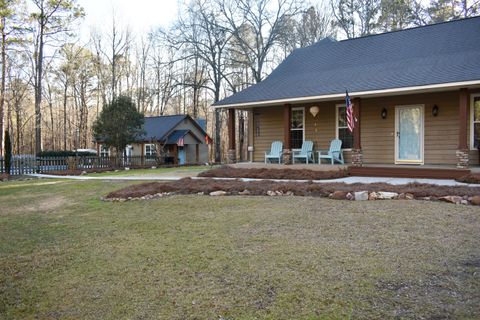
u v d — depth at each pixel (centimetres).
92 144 4678
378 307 338
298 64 1731
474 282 381
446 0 2816
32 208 947
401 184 927
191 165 2898
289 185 952
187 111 4581
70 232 673
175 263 480
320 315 331
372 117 1376
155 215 774
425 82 1089
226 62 2992
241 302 363
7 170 1841
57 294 407
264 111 1642
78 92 4212
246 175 1266
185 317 342
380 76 1270
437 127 1246
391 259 452
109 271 465
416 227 581
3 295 411
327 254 480
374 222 621
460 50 1277
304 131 1537
